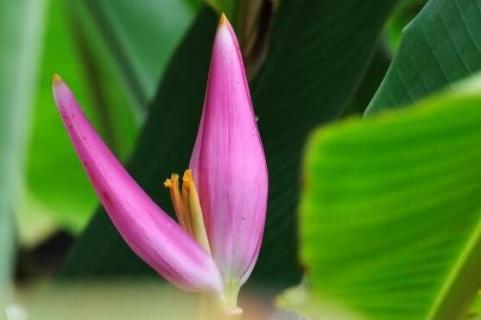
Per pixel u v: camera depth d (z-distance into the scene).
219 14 1.80
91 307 1.43
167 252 1.56
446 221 1.45
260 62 1.80
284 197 1.79
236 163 1.56
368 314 1.49
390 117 1.38
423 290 1.49
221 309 1.56
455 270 1.49
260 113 1.80
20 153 1.62
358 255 1.45
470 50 1.65
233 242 1.56
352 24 1.78
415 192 1.42
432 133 1.40
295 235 1.79
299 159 1.79
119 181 1.56
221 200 1.56
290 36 1.80
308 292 1.47
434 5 1.66
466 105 1.38
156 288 1.73
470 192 1.43
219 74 1.56
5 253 1.59
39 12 1.65
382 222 1.44
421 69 1.65
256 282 1.79
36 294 1.83
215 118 1.56
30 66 1.64
